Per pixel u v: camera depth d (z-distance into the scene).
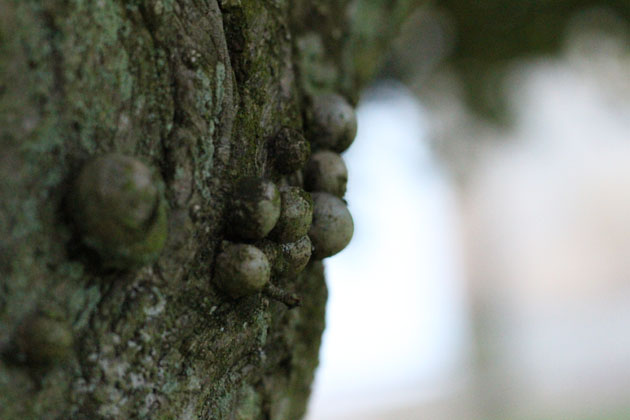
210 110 0.62
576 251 4.80
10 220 0.57
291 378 0.70
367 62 0.76
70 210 0.58
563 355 3.47
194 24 0.61
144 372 0.60
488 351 3.30
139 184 0.57
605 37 1.59
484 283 3.34
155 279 0.60
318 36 0.72
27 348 0.57
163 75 0.61
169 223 0.61
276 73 0.65
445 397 2.98
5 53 0.57
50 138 0.58
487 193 3.37
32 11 0.57
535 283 4.73
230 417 0.65
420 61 1.62
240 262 0.61
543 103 2.38
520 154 2.52
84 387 0.59
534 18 1.51
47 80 0.58
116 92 0.59
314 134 0.68
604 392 2.71
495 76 1.67
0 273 0.57
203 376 0.62
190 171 0.61
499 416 2.74
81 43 0.58
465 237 3.35
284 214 0.63
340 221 0.65
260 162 0.64
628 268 4.72
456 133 1.75
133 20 0.60
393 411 2.79
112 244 0.58
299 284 0.68
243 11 0.63
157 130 0.60
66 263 0.58
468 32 1.56
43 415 0.58
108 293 0.59
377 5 0.76
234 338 0.63
